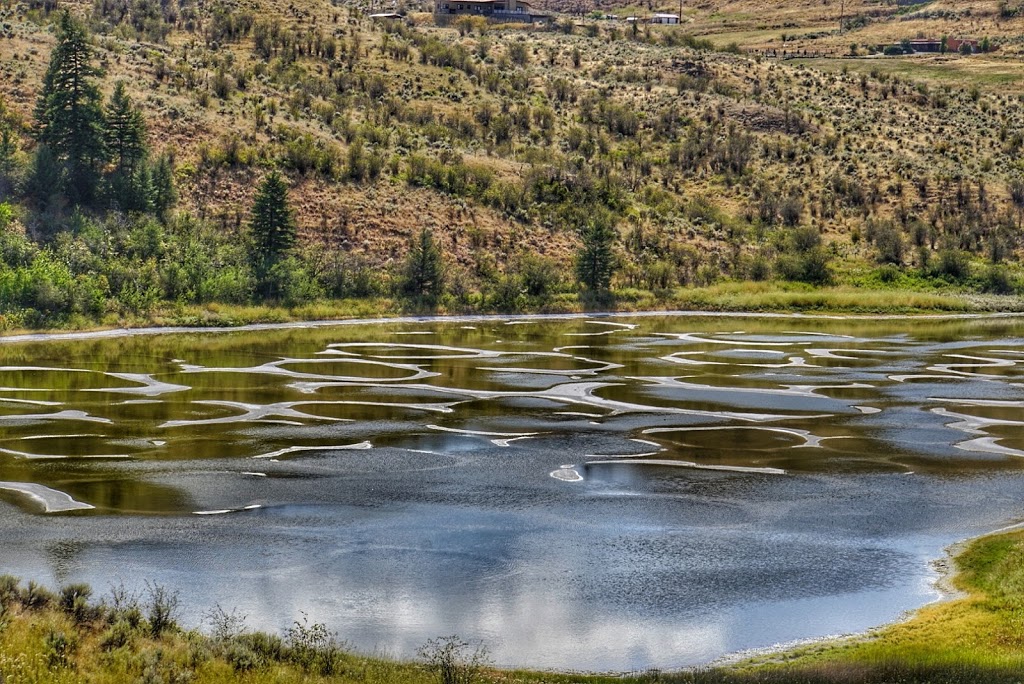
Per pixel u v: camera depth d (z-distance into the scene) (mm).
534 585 35156
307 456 51094
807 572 36625
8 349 83062
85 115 116438
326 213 127875
